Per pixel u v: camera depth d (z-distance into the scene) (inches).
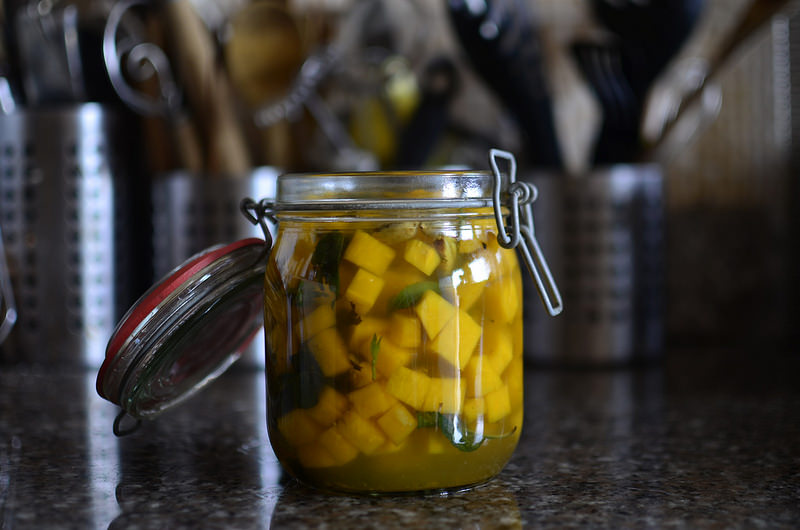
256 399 32.0
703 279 42.9
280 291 22.9
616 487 23.7
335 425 22.3
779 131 42.4
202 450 26.7
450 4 35.4
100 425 28.9
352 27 41.0
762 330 42.8
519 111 37.4
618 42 35.8
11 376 34.6
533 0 42.6
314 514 22.2
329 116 41.0
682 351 40.9
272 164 39.9
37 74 34.8
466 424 22.4
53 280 34.8
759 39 42.1
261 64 37.0
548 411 30.2
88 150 34.7
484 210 22.9
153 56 36.5
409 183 22.0
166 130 38.7
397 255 22.0
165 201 36.2
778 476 24.4
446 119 40.8
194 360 25.6
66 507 22.7
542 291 23.4
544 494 23.3
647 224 36.0
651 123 40.1
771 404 30.7
